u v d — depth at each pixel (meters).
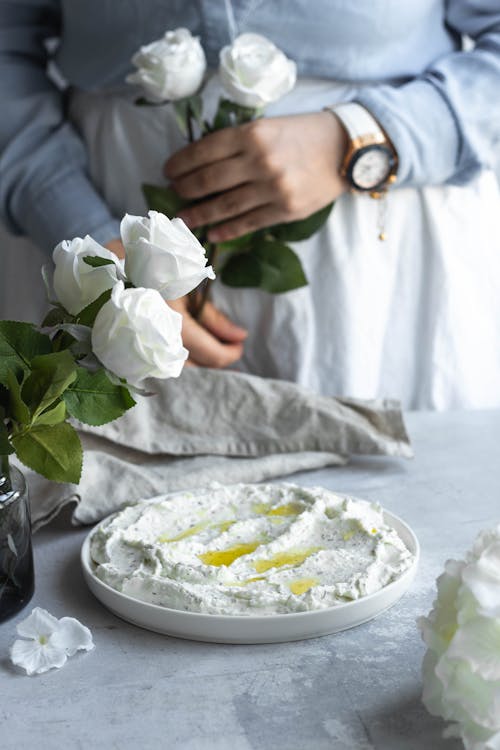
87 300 0.66
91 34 1.26
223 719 0.64
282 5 1.18
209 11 1.18
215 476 0.99
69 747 0.61
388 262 1.32
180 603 0.73
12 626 0.75
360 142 1.19
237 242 1.23
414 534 0.86
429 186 1.31
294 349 1.32
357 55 1.24
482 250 1.36
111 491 0.94
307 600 0.73
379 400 1.11
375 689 0.67
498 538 0.60
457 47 1.37
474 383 1.39
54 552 0.88
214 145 1.17
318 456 1.05
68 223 1.28
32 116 1.35
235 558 0.80
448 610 0.60
